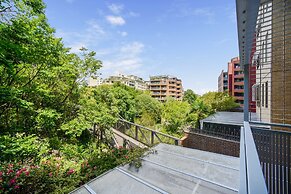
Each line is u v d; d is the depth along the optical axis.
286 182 2.87
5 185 3.03
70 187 3.20
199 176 2.59
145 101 22.95
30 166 3.89
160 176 2.66
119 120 10.80
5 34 4.23
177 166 3.01
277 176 2.96
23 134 5.79
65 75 7.74
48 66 6.53
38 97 6.62
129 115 18.00
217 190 2.21
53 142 6.64
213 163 3.09
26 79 6.16
